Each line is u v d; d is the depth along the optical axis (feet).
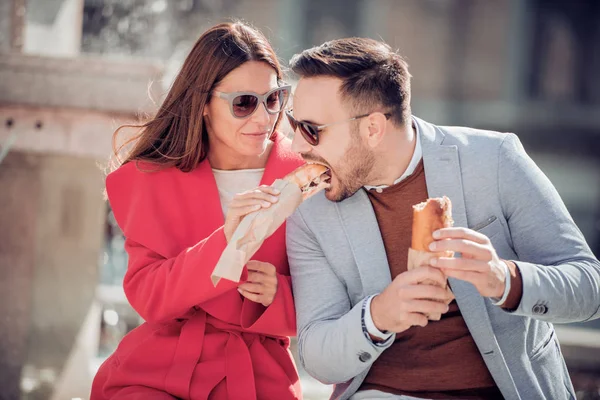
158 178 11.49
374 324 9.43
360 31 72.13
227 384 10.55
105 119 16.02
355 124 10.06
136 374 10.69
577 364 20.31
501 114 71.51
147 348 10.84
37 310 19.71
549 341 10.41
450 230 8.87
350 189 10.31
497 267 8.91
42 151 16.07
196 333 10.84
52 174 19.66
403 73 10.26
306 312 10.47
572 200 66.85
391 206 10.37
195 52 11.45
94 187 19.84
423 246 8.99
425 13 72.54
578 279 9.45
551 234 9.93
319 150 10.16
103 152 16.05
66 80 15.96
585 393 19.60
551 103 73.46
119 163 12.43
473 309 9.83
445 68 72.74
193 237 11.34
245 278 10.59
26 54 16.06
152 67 15.99
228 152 11.75
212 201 11.43
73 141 16.07
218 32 11.44
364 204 10.40
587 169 68.95
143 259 11.12
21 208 18.61
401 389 10.10
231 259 9.66
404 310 8.99
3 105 16.01
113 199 11.62
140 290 10.86
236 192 11.73
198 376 10.59
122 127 12.21
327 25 71.61
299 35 70.85
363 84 10.00
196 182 11.49
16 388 18.66
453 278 9.87
